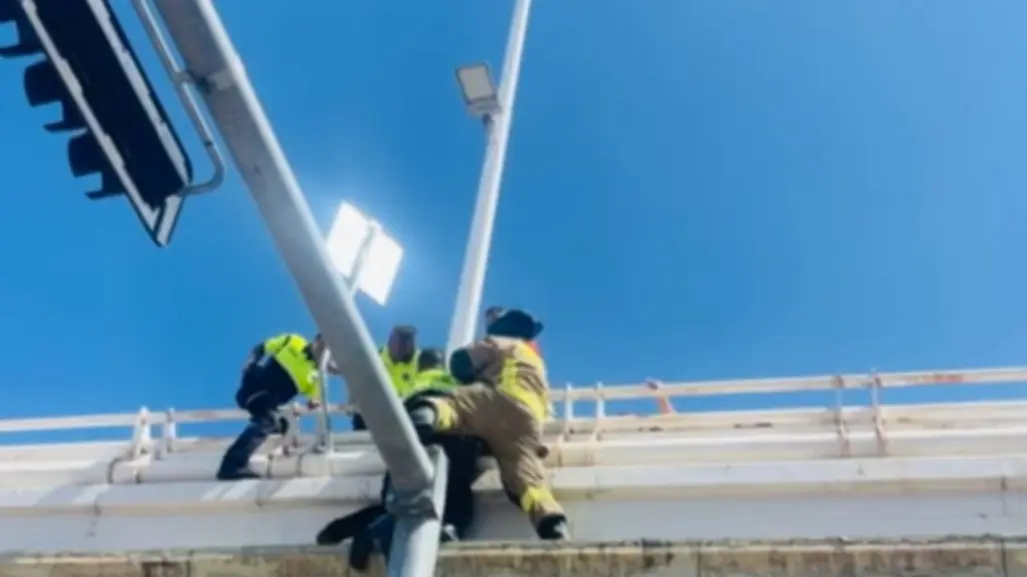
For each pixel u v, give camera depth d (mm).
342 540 8469
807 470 8797
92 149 4840
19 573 8680
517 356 9164
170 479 9867
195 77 5105
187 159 5211
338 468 9570
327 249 5902
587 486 9016
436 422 8594
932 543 7648
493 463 9289
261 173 5480
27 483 10078
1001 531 8438
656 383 10211
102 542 9539
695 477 8906
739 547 7816
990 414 9867
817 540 7781
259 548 8406
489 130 14188
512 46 15352
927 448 9094
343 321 6020
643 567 7898
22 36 4555
